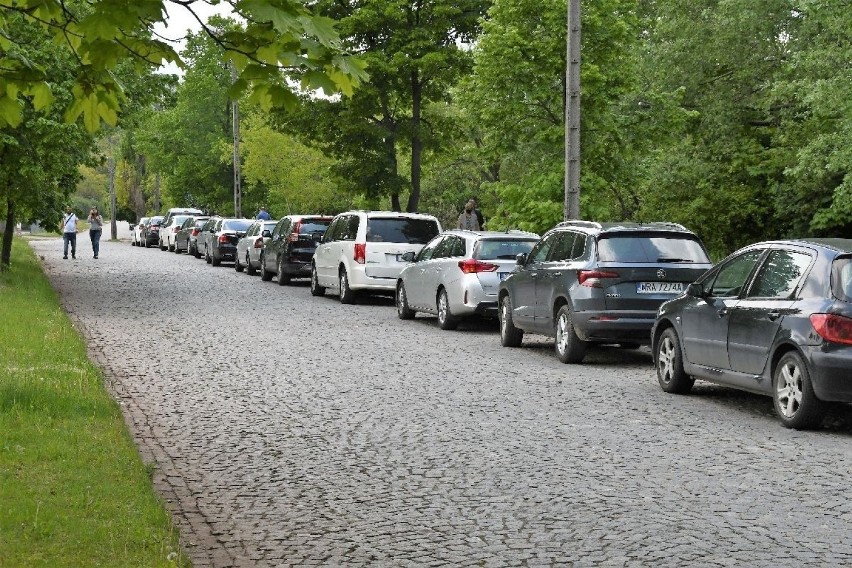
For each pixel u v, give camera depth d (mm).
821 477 11828
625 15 39594
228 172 110875
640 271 21359
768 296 15805
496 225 40906
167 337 26031
